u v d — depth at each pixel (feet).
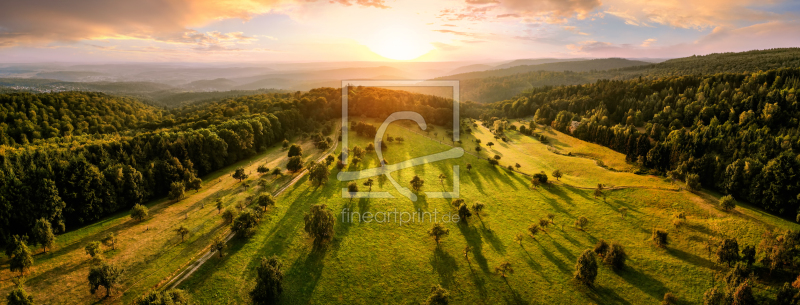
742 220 276.00
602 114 645.92
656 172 404.77
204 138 376.27
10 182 231.50
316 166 337.52
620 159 472.85
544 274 222.48
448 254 238.48
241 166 392.06
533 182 361.71
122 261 202.49
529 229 263.49
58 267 194.70
